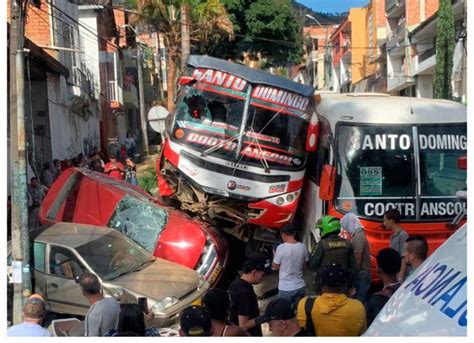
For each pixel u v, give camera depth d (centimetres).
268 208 964
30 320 509
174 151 967
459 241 309
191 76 977
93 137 2741
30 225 1134
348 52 5231
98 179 1031
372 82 4456
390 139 873
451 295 263
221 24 2592
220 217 1008
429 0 3375
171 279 779
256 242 1036
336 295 436
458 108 901
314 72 6500
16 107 741
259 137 964
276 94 971
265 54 3675
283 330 438
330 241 650
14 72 747
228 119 966
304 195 1032
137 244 875
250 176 959
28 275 732
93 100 2714
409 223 859
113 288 742
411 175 867
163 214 969
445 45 2120
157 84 3925
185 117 971
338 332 428
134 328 490
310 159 996
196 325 423
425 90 3225
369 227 859
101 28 2992
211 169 959
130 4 2512
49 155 1755
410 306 290
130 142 2962
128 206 970
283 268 694
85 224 905
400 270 574
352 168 870
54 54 1922
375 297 514
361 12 5003
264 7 3397
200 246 912
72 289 756
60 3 2078
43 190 1277
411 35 3059
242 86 967
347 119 879
